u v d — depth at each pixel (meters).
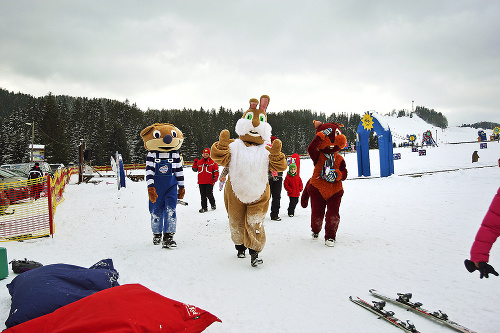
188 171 33.25
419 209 8.48
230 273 4.31
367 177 17.34
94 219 8.87
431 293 3.47
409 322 2.73
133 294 2.51
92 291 3.01
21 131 71.88
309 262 4.63
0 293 3.81
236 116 97.75
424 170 20.30
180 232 6.98
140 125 90.19
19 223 6.73
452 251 4.95
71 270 3.29
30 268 4.44
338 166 5.59
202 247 5.67
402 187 13.15
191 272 4.40
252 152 4.64
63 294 2.83
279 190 8.30
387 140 16.70
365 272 4.16
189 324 2.45
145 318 2.29
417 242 5.51
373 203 9.79
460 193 10.74
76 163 64.69
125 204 11.62
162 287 3.91
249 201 4.58
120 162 18.08
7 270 4.36
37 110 76.94
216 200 12.45
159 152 5.90
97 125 75.44
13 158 53.88
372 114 17.23
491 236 2.37
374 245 5.42
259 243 4.51
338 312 3.11
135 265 4.79
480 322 2.81
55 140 58.50
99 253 5.53
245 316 3.10
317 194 5.73
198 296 3.62
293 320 2.99
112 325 2.18
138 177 23.89
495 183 12.62
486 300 3.25
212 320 2.57
